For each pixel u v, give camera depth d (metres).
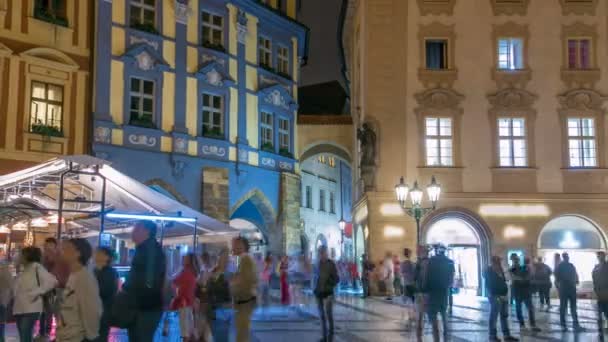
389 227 30.78
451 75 31.81
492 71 31.86
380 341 15.15
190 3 32.53
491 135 31.48
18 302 11.33
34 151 26.50
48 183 18.92
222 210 32.69
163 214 19.33
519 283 18.03
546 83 31.88
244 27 35.44
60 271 11.45
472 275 30.98
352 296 31.50
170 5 31.69
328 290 15.12
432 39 32.16
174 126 31.12
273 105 37.34
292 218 37.53
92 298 7.23
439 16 32.22
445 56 32.25
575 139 31.75
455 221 31.27
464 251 31.14
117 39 29.42
